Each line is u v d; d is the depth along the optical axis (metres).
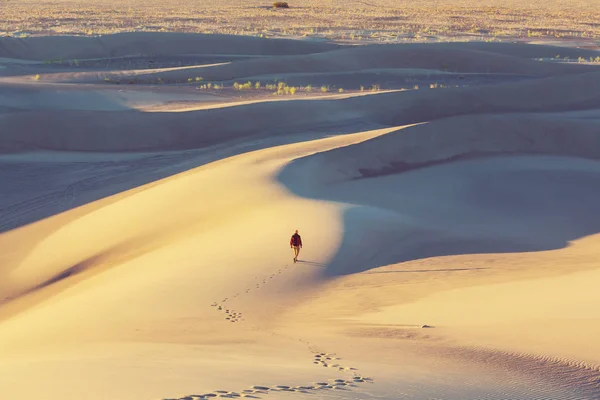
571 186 63.28
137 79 117.25
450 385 16.47
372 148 65.19
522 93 103.62
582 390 16.89
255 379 15.69
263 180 54.09
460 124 73.31
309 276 33.50
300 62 131.00
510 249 43.00
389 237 42.28
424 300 29.03
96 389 14.21
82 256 44.47
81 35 177.50
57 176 68.88
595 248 43.75
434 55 138.25
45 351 21.48
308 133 84.75
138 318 26.58
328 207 46.78
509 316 25.50
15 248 48.75
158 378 15.42
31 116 82.81
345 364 18.38
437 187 61.06
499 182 63.62
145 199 52.88
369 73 129.38
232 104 93.06
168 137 82.12
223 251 37.28
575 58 150.25
